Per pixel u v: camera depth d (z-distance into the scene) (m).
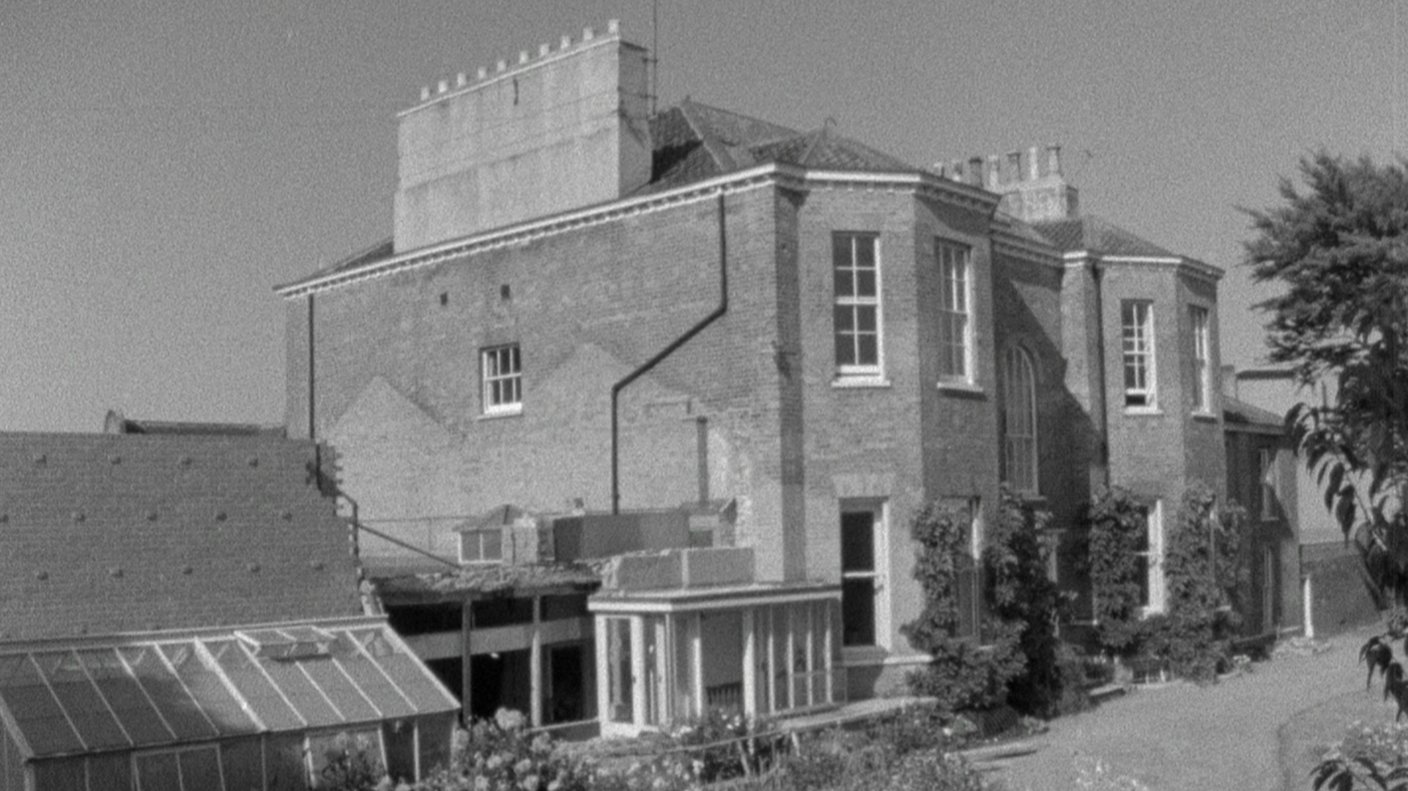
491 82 30.59
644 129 28.59
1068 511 33.47
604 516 24.38
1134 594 33.19
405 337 32.09
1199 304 36.47
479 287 30.44
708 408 25.95
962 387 27.12
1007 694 27.38
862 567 25.95
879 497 25.72
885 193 26.17
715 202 26.08
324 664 17.88
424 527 31.34
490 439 29.92
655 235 27.06
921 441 25.91
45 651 16.05
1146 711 28.53
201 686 16.61
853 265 26.16
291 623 18.55
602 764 19.00
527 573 22.03
